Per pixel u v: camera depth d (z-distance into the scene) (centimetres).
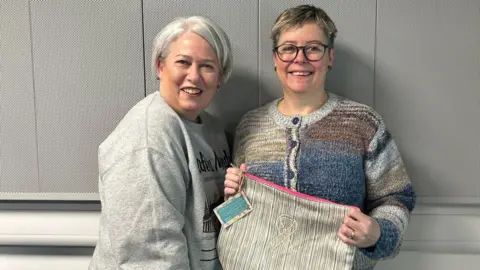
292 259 83
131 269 74
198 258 84
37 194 114
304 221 83
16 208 116
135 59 109
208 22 85
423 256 110
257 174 89
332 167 84
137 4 107
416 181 108
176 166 78
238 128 100
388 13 104
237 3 106
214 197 91
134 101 111
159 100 84
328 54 90
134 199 74
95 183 113
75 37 109
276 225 85
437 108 106
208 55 83
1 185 114
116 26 108
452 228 109
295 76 88
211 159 92
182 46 82
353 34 105
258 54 107
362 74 106
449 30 103
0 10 109
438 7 103
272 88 108
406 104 106
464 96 105
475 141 106
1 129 113
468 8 102
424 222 110
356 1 104
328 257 81
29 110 112
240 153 97
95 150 113
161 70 86
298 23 86
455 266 110
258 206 86
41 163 113
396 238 80
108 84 110
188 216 84
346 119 87
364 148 86
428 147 107
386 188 88
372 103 107
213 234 87
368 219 78
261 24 106
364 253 81
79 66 110
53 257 116
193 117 90
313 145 85
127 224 74
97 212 115
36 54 110
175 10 107
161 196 75
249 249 85
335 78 107
